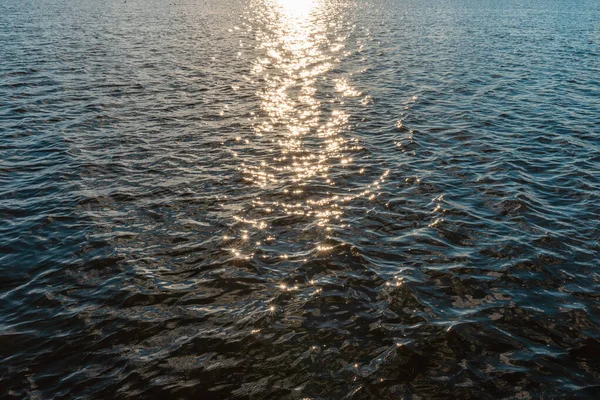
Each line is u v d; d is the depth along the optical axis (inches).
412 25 2420.0
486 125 962.1
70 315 438.3
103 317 437.1
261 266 513.3
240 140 866.1
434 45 1840.6
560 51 1727.4
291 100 1112.8
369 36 2059.5
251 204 642.8
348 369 385.1
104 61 1417.3
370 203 651.5
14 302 454.3
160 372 380.2
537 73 1396.4
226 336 417.1
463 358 397.4
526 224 602.5
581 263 525.7
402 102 1110.4
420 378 377.7
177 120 957.8
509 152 829.8
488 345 411.2
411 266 516.4
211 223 595.5
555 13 3002.0
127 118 957.8
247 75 1334.9
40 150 795.4
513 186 703.7
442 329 427.2
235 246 548.4
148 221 597.9
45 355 394.3
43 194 656.4
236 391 364.5
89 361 390.0
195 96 1119.0
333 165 769.6
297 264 517.3
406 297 467.8
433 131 927.0
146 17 2466.8
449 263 522.3
